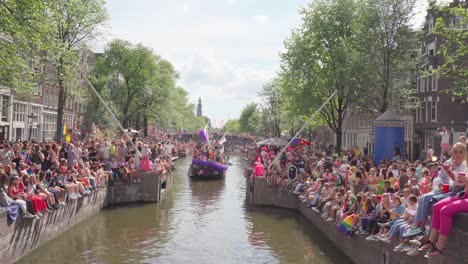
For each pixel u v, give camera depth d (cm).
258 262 1425
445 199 797
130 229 1847
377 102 3103
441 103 3694
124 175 2425
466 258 752
